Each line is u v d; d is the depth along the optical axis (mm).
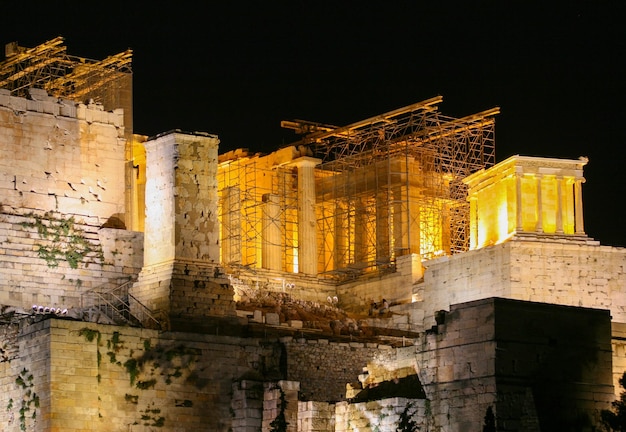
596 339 87438
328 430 89812
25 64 116562
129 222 114062
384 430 86625
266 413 92125
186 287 97938
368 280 116562
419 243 118125
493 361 84000
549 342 85750
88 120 107000
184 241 98875
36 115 104750
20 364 90625
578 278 104875
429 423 86438
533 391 84562
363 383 92312
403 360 89750
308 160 122188
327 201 125188
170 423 91500
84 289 103500
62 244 103438
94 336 89812
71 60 125000
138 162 118000
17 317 95188
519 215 105812
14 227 101812
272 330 99938
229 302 99375
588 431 85688
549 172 107250
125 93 115875
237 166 123938
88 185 106250
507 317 84875
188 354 92875
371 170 121688
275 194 120500
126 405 90250
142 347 91438
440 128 119812
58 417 87750
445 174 121188
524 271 103875
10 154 103312
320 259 124812
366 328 104750
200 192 100000
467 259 107062
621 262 106062
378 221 120562
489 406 83688
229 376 93938
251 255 120312
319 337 99938
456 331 86375
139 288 99562
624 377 85688
